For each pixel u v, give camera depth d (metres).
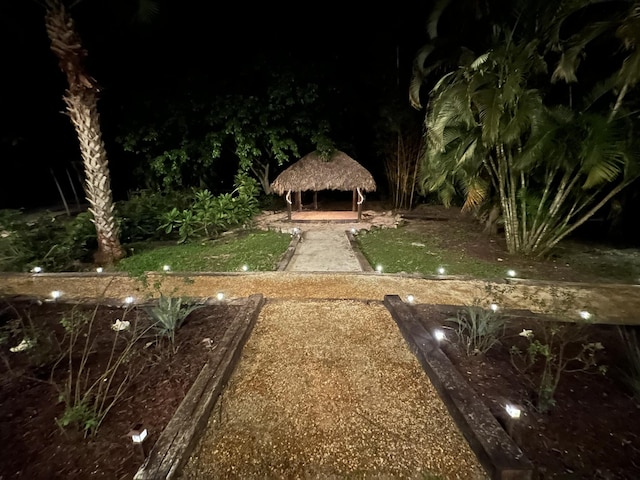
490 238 8.40
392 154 12.48
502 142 6.21
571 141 5.82
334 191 15.38
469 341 3.33
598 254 7.23
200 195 9.19
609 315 4.23
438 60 8.12
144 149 10.95
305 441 2.35
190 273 5.58
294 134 11.78
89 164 6.53
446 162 7.16
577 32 5.73
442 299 4.68
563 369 3.06
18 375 3.03
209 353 3.30
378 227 9.60
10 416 2.55
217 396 2.74
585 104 5.83
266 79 10.71
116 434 2.38
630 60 4.78
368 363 3.19
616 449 2.26
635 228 8.70
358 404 2.68
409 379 2.97
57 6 5.64
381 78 11.99
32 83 11.20
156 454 2.13
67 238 6.93
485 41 7.29
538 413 2.55
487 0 6.86
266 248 7.45
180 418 2.41
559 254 7.20
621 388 2.83
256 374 3.04
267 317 4.05
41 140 12.55
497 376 2.96
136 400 2.71
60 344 3.49
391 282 5.25
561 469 2.11
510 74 5.64
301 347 3.45
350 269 6.14
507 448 2.13
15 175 12.74
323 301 4.45
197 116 10.99
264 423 2.50
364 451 2.27
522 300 4.70
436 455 2.24
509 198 7.12
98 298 4.58
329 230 9.32
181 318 3.74
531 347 3.03
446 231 9.16
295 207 12.59
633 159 5.47
